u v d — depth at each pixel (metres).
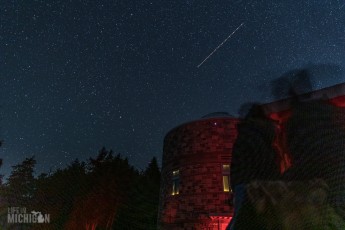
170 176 18.78
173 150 19.08
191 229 16.52
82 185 31.03
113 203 30.84
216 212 16.12
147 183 32.88
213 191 16.64
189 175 17.59
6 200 27.47
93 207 30.28
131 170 33.38
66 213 29.34
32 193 29.23
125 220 30.45
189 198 17.12
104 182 31.33
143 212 30.86
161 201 19.52
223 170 17.02
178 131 19.16
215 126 17.91
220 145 17.47
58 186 30.30
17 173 29.83
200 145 17.84
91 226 29.80
